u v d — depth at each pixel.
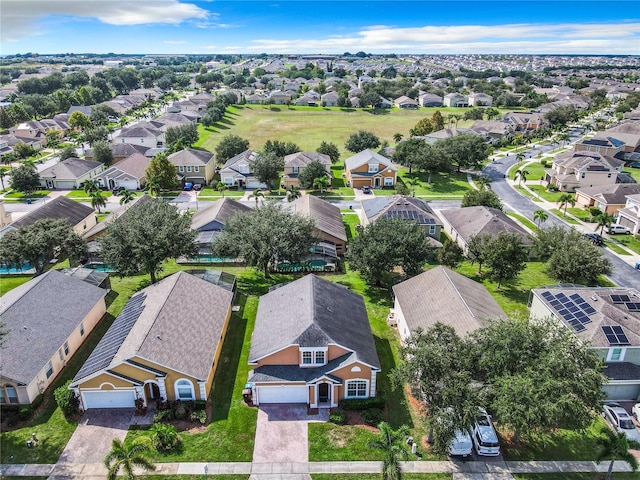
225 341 43.66
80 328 43.12
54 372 38.50
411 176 107.69
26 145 120.56
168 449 31.56
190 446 31.92
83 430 33.34
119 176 96.75
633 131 123.25
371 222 61.03
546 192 96.56
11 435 32.84
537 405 27.27
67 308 43.00
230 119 171.62
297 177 98.25
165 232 49.56
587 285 56.16
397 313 47.12
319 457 31.25
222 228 64.81
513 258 52.19
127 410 35.28
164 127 143.88
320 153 110.50
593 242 68.69
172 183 95.44
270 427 33.72
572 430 33.78
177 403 34.94
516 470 30.53
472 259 57.97
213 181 102.62
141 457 28.14
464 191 96.81
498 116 182.88
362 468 30.50
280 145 111.81
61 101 187.88
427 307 42.88
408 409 35.69
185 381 34.78
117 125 172.25
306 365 35.94
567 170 98.56
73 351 41.72
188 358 35.94
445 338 31.81
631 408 36.19
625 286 56.56
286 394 35.81
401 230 52.28
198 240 62.22
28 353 36.56
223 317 43.38
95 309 46.19
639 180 103.25
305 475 29.92
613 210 79.81
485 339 31.67
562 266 51.16
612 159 105.19
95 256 60.97
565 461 31.33
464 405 28.22
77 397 34.88
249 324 46.47
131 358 33.75
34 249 52.38
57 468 30.25
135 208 56.62
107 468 28.20
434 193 95.38
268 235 52.81
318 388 35.53
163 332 36.88
